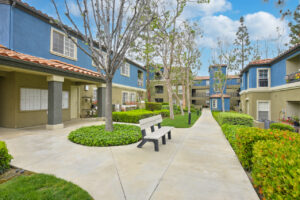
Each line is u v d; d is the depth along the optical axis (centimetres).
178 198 239
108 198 237
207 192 256
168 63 1389
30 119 822
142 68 2220
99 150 455
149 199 236
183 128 880
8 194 232
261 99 1427
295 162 186
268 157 216
